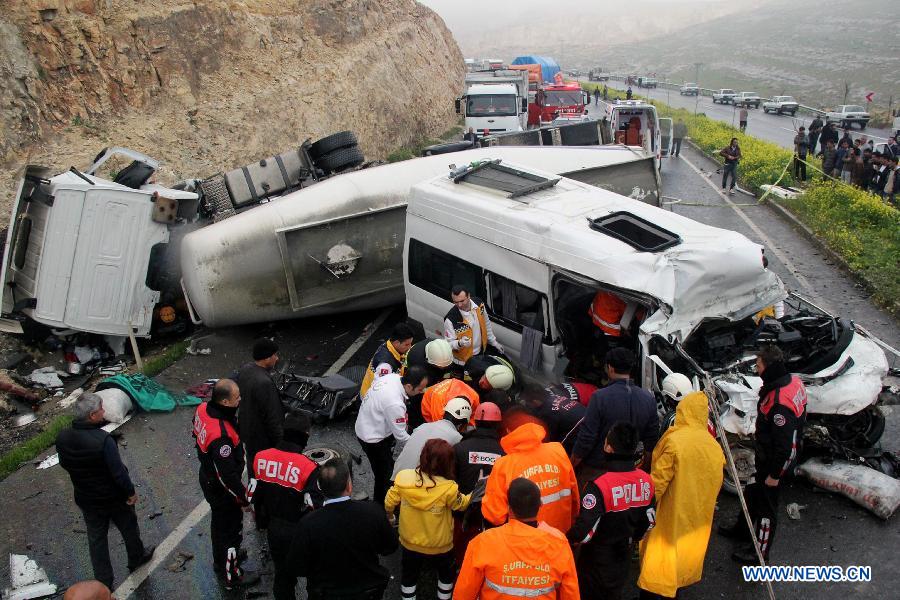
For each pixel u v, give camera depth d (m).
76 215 8.77
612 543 4.32
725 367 5.91
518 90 26.17
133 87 15.30
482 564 3.61
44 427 7.86
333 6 24.50
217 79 17.67
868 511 5.79
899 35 98.88
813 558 5.38
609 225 6.59
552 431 5.70
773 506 5.09
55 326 8.96
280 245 9.05
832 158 17.80
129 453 7.10
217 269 8.99
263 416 5.75
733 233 6.27
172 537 5.88
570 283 6.88
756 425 5.14
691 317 5.73
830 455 6.10
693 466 4.47
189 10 17.36
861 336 6.54
